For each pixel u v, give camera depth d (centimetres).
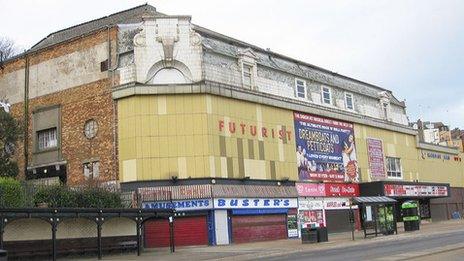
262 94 4000
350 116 4881
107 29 3781
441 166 6397
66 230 2823
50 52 4066
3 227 2372
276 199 3931
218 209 3516
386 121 5428
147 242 3381
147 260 2475
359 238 3450
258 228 3772
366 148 5059
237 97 3794
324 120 4600
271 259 2244
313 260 1998
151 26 3631
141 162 3478
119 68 3659
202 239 3462
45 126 3988
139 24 3734
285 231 3978
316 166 4400
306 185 4250
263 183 3881
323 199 4400
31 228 2680
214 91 3634
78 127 3809
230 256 2531
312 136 4428
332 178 4541
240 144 3772
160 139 3516
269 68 4222
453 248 2152
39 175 3972
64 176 3847
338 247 2781
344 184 4666
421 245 2488
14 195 2712
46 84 4047
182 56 3619
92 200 3002
